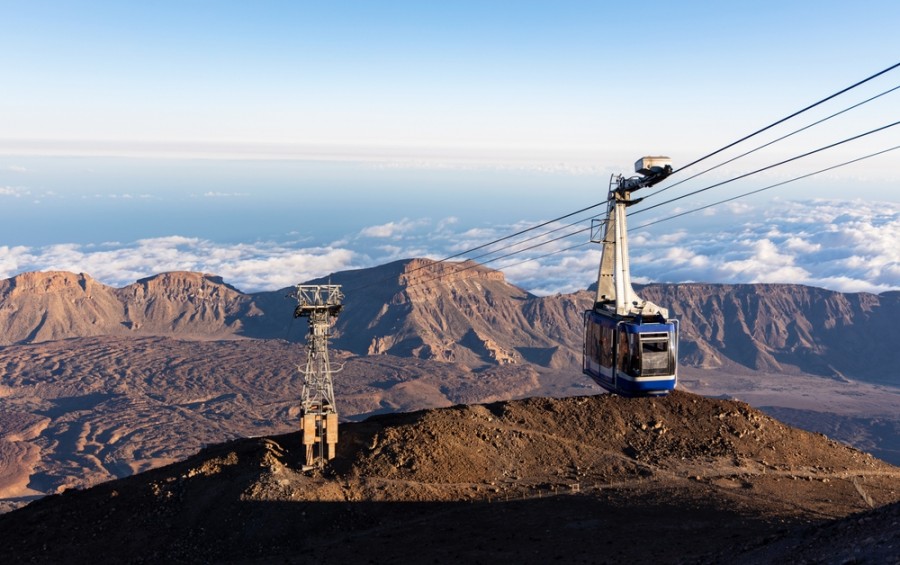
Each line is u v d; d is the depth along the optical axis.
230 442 74.75
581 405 78.19
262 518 59.06
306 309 67.62
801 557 32.88
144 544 57.78
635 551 48.72
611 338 68.62
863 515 35.50
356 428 72.38
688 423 77.25
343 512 60.22
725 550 41.16
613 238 71.50
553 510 60.09
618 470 69.38
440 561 50.44
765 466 71.81
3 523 61.44
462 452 68.94
